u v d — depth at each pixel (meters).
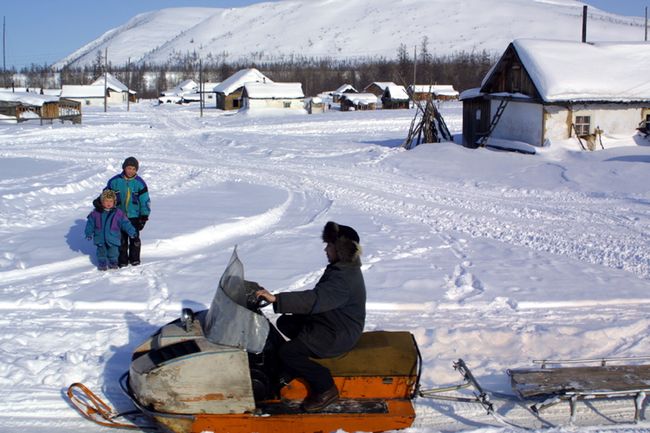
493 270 10.77
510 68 30.86
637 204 17.38
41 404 6.10
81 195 18.45
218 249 12.31
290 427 5.42
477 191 20.34
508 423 5.83
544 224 15.05
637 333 8.10
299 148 34.53
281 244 12.34
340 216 15.90
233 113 82.94
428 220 15.53
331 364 5.62
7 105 59.66
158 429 5.71
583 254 12.14
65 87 106.88
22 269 10.40
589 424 5.96
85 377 6.64
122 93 119.94
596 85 28.33
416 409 6.18
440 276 10.34
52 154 32.47
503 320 8.47
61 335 7.60
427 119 34.28
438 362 7.09
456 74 140.75
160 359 5.50
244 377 5.40
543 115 28.12
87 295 9.10
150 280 9.86
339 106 103.75
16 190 18.22
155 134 46.84
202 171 25.19
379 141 39.72
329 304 5.40
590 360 6.63
